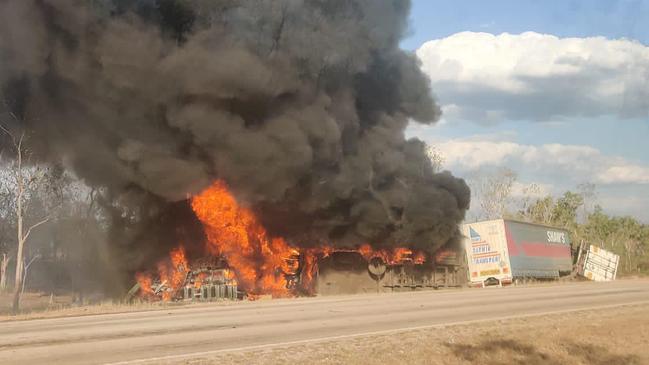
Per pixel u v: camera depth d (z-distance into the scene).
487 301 25.70
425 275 40.41
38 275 39.81
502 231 41.75
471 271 42.81
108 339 14.15
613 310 21.81
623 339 15.12
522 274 42.88
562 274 50.12
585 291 32.75
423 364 11.55
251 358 11.63
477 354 12.66
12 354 12.07
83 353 12.18
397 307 22.83
